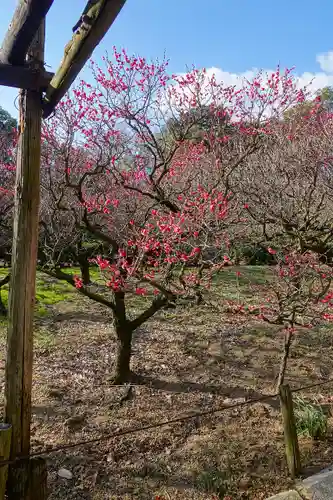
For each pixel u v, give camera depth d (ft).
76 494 10.09
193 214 13.47
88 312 22.65
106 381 15.28
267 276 26.18
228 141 18.31
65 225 18.79
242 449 11.74
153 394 14.61
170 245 13.04
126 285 12.71
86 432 12.46
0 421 12.59
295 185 18.75
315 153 19.44
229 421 13.16
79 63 7.11
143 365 16.62
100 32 6.23
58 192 16.72
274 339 19.27
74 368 16.35
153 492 10.21
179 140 15.37
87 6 5.90
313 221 17.60
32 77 8.27
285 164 19.38
